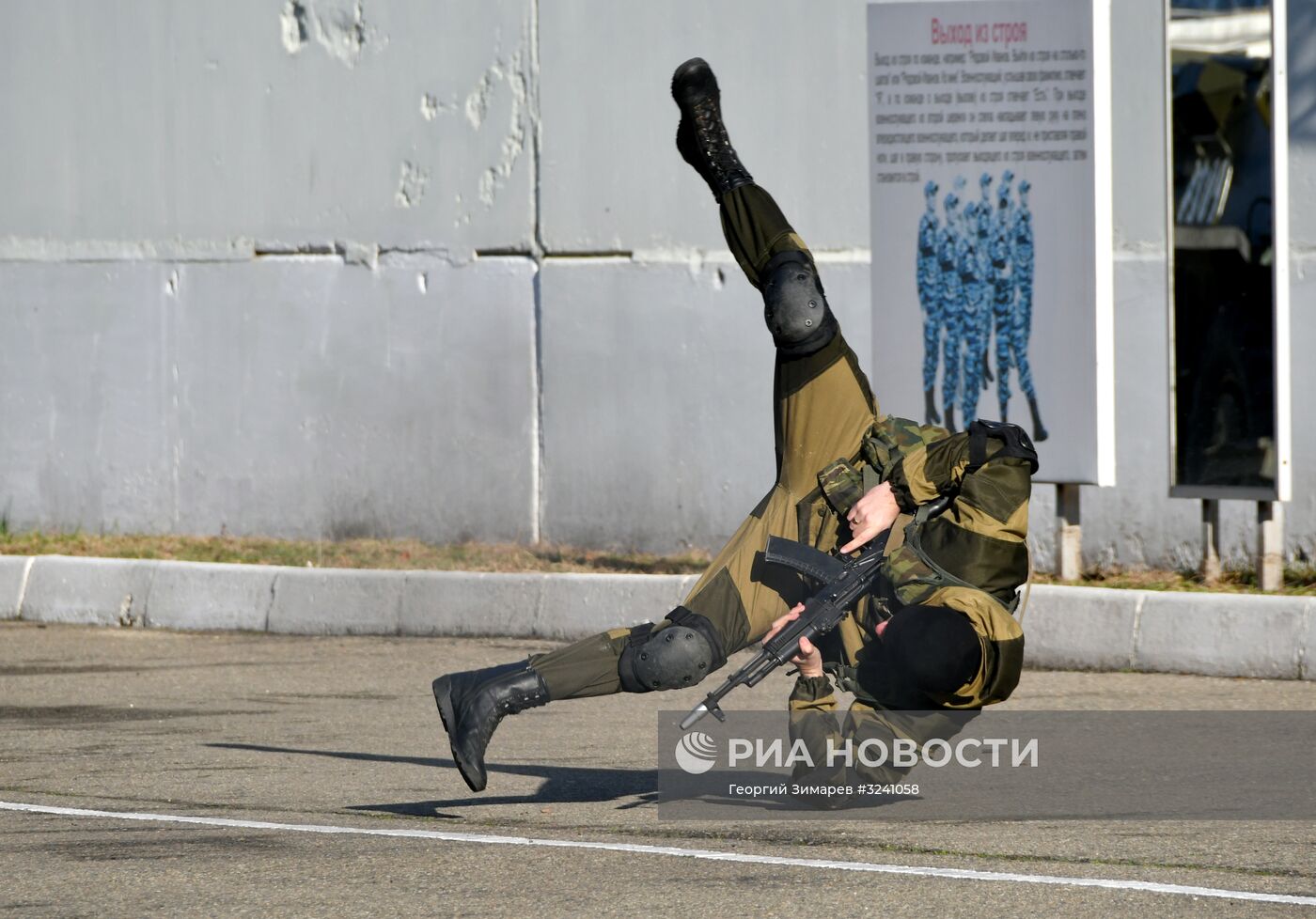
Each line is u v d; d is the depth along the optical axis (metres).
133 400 56.38
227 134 55.19
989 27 41.47
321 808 26.11
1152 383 45.78
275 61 54.56
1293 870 21.80
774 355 49.56
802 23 49.06
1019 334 41.72
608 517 51.44
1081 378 41.22
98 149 56.53
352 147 53.88
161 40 55.72
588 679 23.50
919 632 22.64
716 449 50.25
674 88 25.53
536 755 30.06
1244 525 45.03
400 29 53.25
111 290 56.50
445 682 23.67
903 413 42.94
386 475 53.75
